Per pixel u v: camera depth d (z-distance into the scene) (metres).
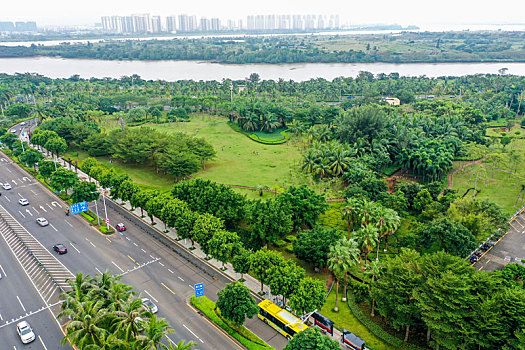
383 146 159.00
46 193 136.12
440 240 90.88
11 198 131.38
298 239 93.00
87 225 113.19
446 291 63.06
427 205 107.88
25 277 88.44
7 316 76.00
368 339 70.44
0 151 185.38
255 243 99.75
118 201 130.00
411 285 67.06
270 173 154.88
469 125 199.88
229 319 70.38
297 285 72.94
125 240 104.75
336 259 75.94
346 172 139.88
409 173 155.50
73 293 64.06
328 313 77.56
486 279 64.38
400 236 101.88
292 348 58.75
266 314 74.19
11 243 102.75
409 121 181.38
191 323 74.50
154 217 118.25
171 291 83.88
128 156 158.75
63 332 72.06
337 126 187.62
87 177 149.12
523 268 83.50
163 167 142.50
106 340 55.03
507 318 59.59
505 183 143.88
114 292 63.53
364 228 85.19
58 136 175.25
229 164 165.75
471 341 59.44
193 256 97.56
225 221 107.00
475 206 101.25
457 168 160.38
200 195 107.69
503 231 104.75
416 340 69.50
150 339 56.16
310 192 109.25
